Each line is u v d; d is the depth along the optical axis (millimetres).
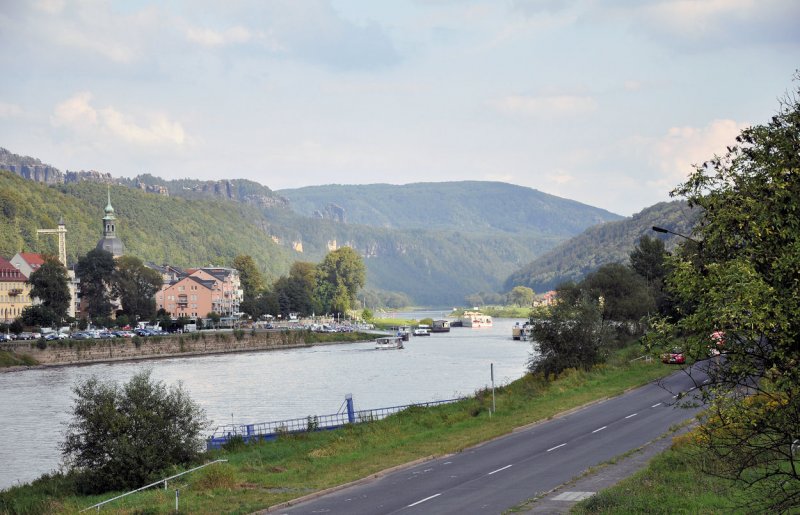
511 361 157500
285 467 46719
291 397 102375
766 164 19500
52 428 80188
